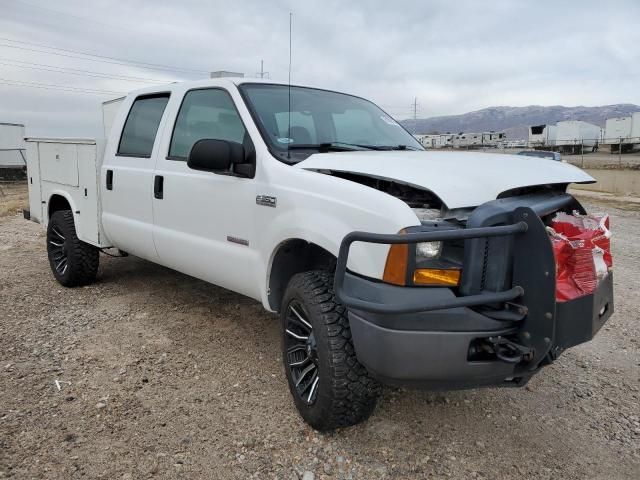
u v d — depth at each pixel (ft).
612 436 10.06
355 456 9.29
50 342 13.75
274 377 12.07
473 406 11.05
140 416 10.38
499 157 11.30
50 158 18.78
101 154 16.57
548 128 172.96
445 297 8.06
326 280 9.79
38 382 11.61
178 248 13.70
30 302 16.88
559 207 9.82
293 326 10.53
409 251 8.06
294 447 9.50
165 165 14.07
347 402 9.22
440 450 9.51
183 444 9.53
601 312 9.46
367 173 9.52
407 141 14.26
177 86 14.58
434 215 8.68
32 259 23.20
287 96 13.24
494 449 9.58
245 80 13.12
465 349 8.07
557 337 8.25
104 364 12.57
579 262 8.56
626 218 40.32
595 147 165.37
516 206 8.48
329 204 9.47
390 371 8.21
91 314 15.85
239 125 12.26
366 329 8.38
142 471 8.78
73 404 10.75
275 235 10.64
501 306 8.45
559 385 12.06
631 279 21.11
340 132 13.28
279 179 10.75
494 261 8.27
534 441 9.86
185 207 13.32
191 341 13.98
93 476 8.62
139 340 14.01
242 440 9.68
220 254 12.37
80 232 17.33
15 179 106.83
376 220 8.56
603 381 12.28
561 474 8.93
